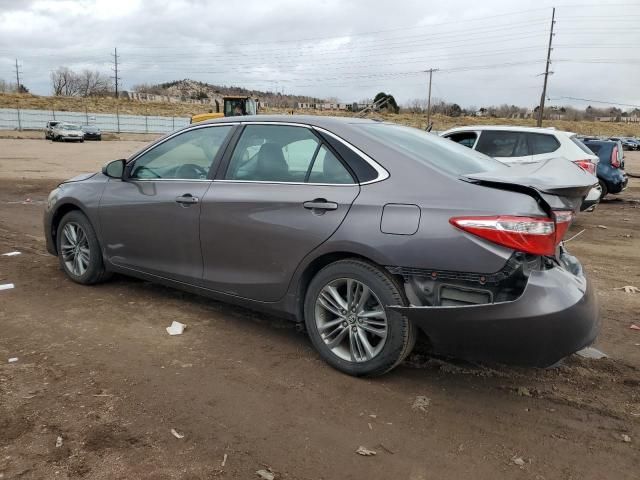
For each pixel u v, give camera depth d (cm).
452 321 302
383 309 327
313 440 281
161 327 423
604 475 261
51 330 409
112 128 6275
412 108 8994
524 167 365
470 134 992
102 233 488
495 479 256
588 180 324
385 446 279
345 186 345
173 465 257
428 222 307
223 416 300
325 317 361
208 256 410
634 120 10531
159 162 458
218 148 420
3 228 793
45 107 7294
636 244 828
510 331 291
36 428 281
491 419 307
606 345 416
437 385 343
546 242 291
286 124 389
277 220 365
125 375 342
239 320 442
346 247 333
